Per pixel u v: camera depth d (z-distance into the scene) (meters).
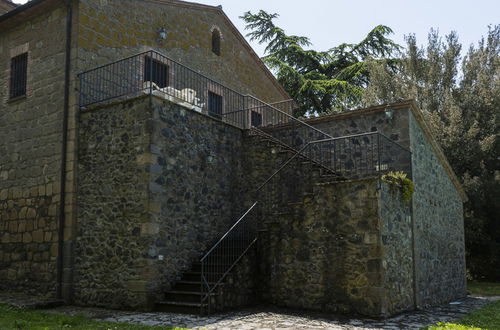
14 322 6.77
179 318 7.57
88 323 7.02
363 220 8.34
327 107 23.00
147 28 12.15
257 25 24.33
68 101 9.91
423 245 10.27
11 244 10.41
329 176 9.87
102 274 8.90
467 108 21.20
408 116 10.16
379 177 8.32
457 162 19.61
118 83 10.94
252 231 9.86
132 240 8.64
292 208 9.23
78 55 10.02
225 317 7.73
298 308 8.84
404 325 7.37
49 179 9.94
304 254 8.95
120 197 8.93
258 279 9.45
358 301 8.17
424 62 23.20
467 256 19.17
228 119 14.85
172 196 9.16
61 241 9.43
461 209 13.89
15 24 11.35
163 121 9.11
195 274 9.02
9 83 11.29
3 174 10.91
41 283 9.65
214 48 14.98
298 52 23.80
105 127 9.38
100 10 10.75
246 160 11.41
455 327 6.89
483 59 22.53
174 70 12.86
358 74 22.89
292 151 10.73
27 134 10.59
